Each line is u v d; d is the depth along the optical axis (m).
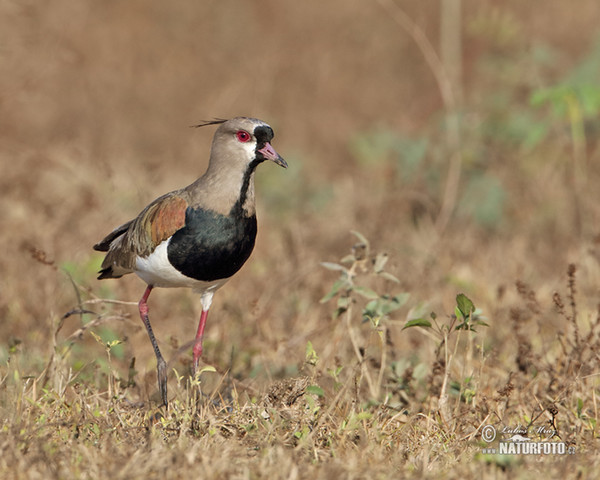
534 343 10.31
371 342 10.77
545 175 16.56
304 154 19.84
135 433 7.59
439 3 22.83
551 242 14.83
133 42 21.95
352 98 21.64
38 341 10.48
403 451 7.47
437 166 16.56
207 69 22.14
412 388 8.98
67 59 19.80
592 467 6.94
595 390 8.77
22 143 18.27
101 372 9.27
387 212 15.52
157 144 20.08
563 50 20.83
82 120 19.92
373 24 23.06
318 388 8.06
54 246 12.95
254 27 22.98
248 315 11.35
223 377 8.75
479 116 17.20
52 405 8.11
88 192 14.85
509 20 17.25
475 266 13.62
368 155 18.28
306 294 12.23
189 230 8.57
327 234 14.45
